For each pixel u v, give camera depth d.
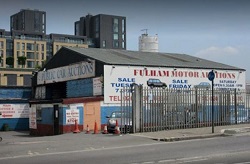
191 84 31.81
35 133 28.66
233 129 20.59
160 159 12.02
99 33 138.75
